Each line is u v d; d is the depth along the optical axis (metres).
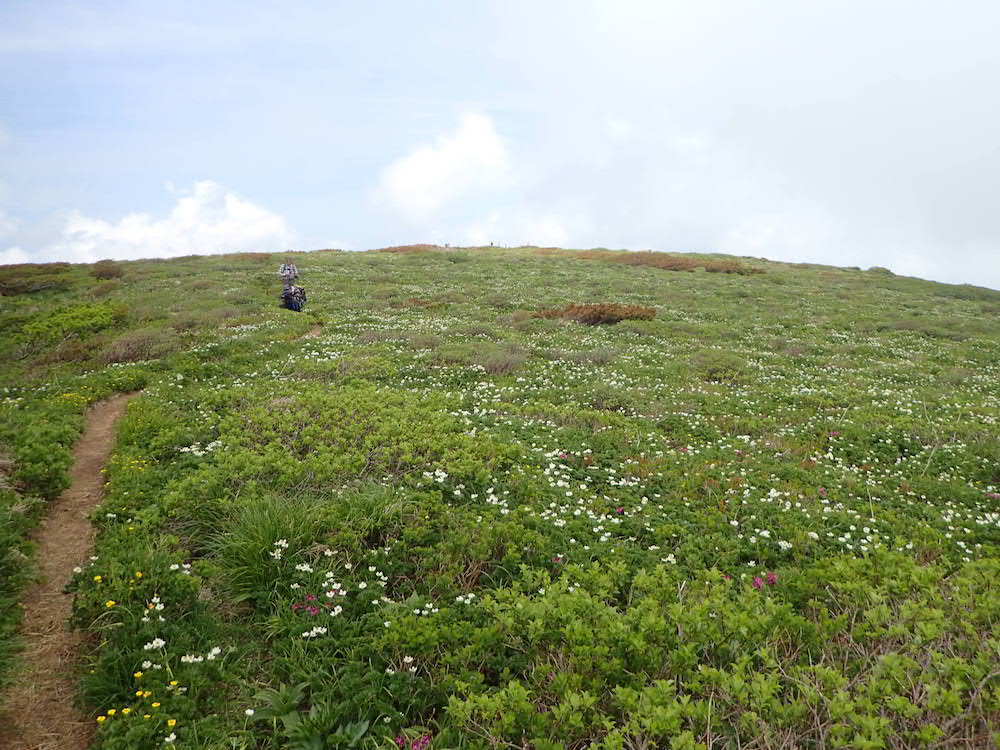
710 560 6.95
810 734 3.84
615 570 6.18
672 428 12.25
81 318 22.44
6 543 6.11
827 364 19.55
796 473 9.79
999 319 32.12
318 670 4.90
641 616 5.04
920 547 7.18
